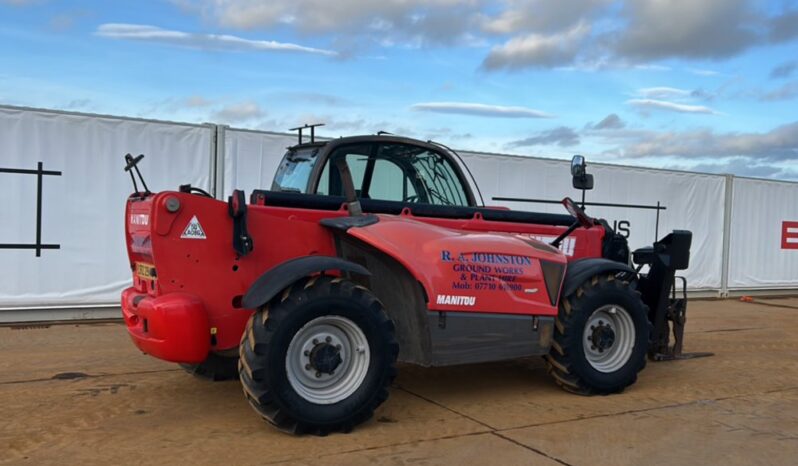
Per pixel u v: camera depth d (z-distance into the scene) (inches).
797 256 548.7
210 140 352.8
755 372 246.5
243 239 166.6
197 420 174.4
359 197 207.8
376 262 185.5
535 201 444.5
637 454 155.6
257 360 154.3
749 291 529.3
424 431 168.9
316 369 162.1
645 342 211.6
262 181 366.0
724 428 176.7
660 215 488.1
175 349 159.2
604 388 204.2
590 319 205.3
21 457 146.9
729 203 512.1
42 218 319.0
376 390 166.2
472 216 213.6
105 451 151.0
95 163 328.2
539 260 194.1
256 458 147.6
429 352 177.6
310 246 180.5
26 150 314.7
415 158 217.9
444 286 178.2
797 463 152.3
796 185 543.5
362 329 165.0
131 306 178.2
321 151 203.6
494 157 429.4
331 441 159.5
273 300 158.2
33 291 318.7
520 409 190.2
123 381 213.0
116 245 334.0
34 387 204.4
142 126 337.1
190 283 164.2
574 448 158.6
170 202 160.4
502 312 187.2
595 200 464.4
